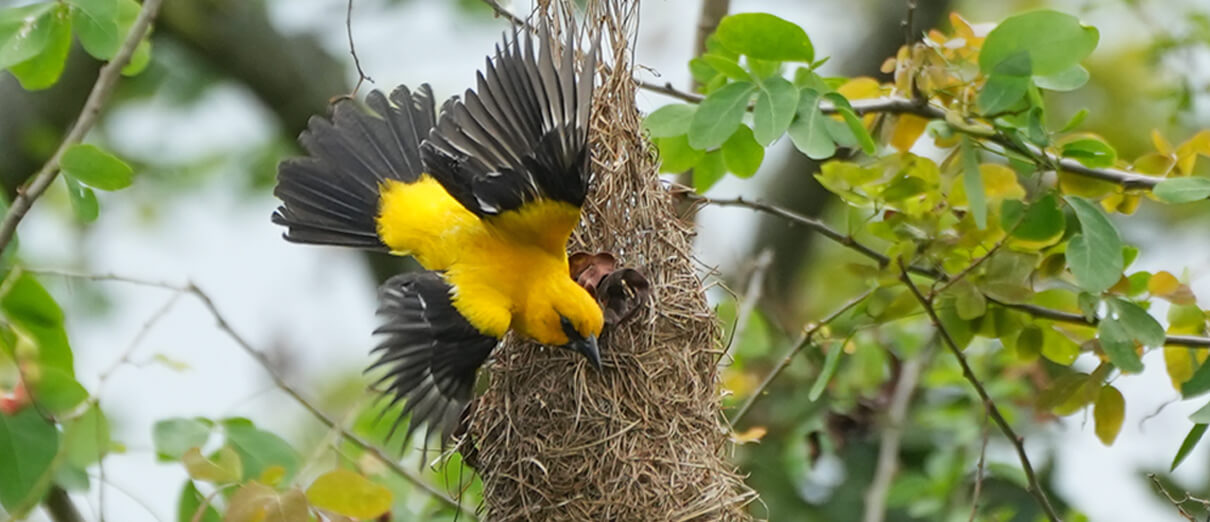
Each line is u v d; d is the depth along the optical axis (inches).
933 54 415.8
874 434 526.0
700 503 374.0
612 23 388.8
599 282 374.9
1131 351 394.9
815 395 428.8
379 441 463.2
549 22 388.2
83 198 369.4
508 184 353.1
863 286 657.0
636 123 389.7
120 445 356.5
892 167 425.7
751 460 552.4
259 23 652.7
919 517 556.7
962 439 525.7
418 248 378.0
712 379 390.9
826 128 396.5
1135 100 652.1
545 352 378.3
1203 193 396.2
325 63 669.3
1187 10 579.5
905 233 425.4
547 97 349.4
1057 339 438.3
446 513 449.7
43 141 620.4
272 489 330.6
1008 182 429.4
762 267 525.7
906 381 515.5
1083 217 394.3
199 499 357.1
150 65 700.7
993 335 435.5
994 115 398.6
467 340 359.6
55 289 637.3
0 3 451.5
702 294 393.1
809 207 667.4
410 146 397.1
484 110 346.0
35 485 339.3
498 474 379.9
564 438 373.7
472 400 390.6
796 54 400.2
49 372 349.4
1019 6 674.2
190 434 364.8
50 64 391.5
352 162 394.9
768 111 387.2
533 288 360.2
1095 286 384.2
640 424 373.7
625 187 385.1
